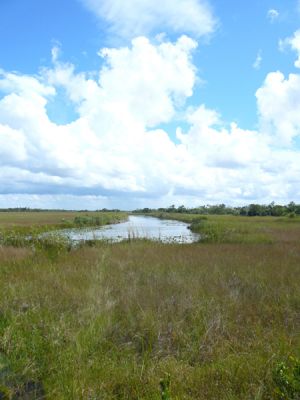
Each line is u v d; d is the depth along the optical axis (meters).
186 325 5.05
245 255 11.88
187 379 3.60
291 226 29.94
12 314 5.19
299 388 3.23
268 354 4.05
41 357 4.09
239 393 3.39
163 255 11.91
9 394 3.41
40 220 48.16
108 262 10.07
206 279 7.76
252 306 5.98
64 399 3.27
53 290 6.66
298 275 8.23
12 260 10.40
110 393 3.40
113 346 4.43
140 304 5.92
